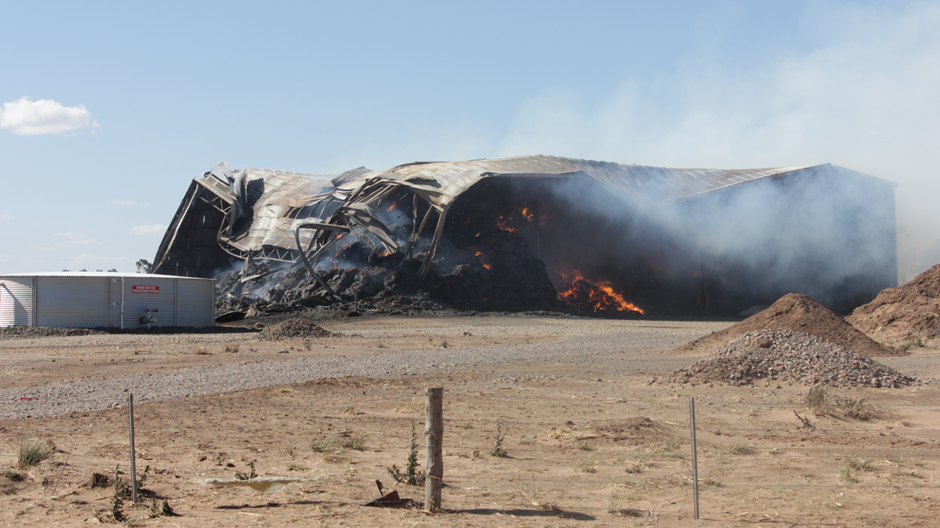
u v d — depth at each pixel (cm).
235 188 11500
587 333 5500
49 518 676
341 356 3166
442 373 2409
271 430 1277
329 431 1269
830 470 936
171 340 4406
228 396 1786
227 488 808
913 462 978
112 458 994
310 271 8312
